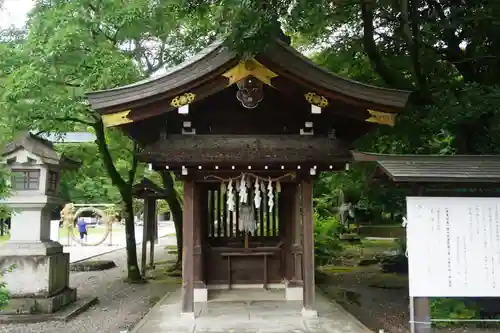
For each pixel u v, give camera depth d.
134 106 7.04
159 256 21.62
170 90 7.00
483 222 6.29
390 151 12.07
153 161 7.23
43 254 9.25
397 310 9.88
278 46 6.95
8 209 7.21
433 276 6.25
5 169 7.16
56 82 9.42
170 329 7.14
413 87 10.89
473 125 9.71
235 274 10.43
